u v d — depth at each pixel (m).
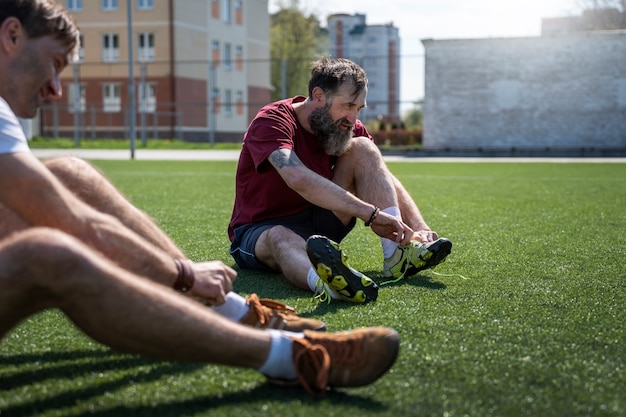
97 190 2.02
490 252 4.12
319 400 1.70
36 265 1.39
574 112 26.30
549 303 2.78
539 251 4.16
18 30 1.70
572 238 4.72
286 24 50.06
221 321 1.61
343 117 3.11
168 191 8.99
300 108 3.20
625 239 4.66
